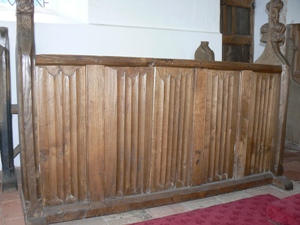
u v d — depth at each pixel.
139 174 1.91
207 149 2.10
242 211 1.92
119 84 1.76
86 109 1.70
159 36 3.08
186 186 2.06
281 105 2.35
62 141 1.69
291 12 4.30
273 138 2.39
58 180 1.71
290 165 2.98
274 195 2.20
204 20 3.35
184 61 1.91
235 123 2.19
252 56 4.53
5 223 1.69
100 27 2.81
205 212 1.89
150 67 1.83
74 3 2.89
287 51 3.95
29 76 1.55
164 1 3.11
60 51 2.70
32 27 1.60
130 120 1.82
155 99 1.87
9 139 2.21
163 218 1.79
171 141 1.96
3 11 2.67
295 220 1.67
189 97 1.97
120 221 1.76
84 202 1.78
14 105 2.27
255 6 4.47
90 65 1.67
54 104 1.64
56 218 1.69
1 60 2.13
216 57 3.43
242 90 2.16
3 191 2.15
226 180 2.22
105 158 1.79
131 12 2.96
